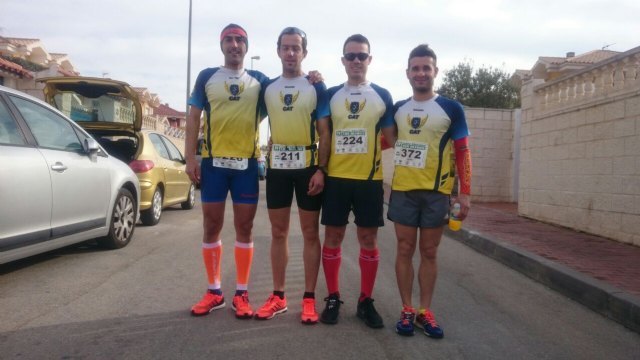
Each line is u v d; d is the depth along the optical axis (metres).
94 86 8.02
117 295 4.47
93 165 5.73
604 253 6.50
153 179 8.36
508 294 5.09
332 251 4.01
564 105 8.92
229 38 3.96
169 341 3.47
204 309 4.02
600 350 3.63
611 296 4.41
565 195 8.85
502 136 14.31
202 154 4.12
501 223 9.45
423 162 3.79
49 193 4.84
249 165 4.06
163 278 5.07
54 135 5.22
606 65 7.80
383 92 3.99
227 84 3.97
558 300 4.94
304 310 3.96
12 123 4.64
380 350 3.46
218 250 4.18
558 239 7.58
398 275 3.90
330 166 3.95
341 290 4.91
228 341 3.51
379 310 4.33
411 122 3.84
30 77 17.42
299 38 3.95
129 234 6.69
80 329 3.65
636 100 7.11
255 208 4.12
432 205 3.80
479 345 3.62
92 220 5.68
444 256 7.02
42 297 4.36
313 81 3.99
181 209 11.14
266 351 3.36
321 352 3.38
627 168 7.27
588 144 8.21
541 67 23.12
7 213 4.30
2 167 4.28
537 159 9.86
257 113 4.10
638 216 7.05
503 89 31.00
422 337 3.74
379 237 8.44
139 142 8.44
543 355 3.49
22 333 3.55
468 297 4.90
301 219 4.03
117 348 3.33
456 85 31.33
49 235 4.89
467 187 3.78
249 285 4.98
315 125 4.03
